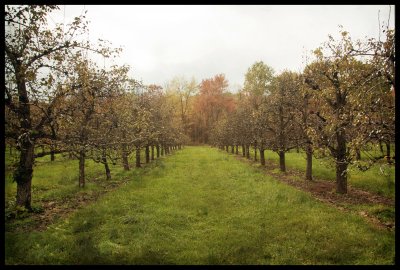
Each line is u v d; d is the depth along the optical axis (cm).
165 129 4350
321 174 2681
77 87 1498
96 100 1938
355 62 1545
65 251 1041
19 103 1355
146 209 1560
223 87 11250
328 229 1220
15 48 1336
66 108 1527
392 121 1255
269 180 2362
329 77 1870
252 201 1720
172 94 11088
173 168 3272
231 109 10800
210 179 2508
